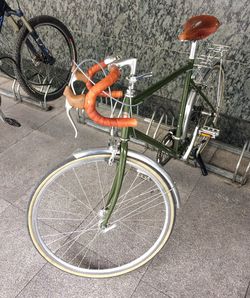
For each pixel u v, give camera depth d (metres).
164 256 1.69
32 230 1.45
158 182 1.40
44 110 2.83
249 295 1.53
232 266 1.65
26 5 2.87
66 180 2.11
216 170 2.17
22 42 2.38
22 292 1.53
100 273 1.57
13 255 1.68
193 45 1.56
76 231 1.75
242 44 2.07
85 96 1.03
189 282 1.58
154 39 2.38
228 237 1.78
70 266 1.57
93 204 1.97
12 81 3.25
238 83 2.22
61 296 1.52
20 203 1.96
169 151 1.77
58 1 2.65
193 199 2.01
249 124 2.37
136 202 1.97
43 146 2.42
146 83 2.64
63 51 2.92
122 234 1.80
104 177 2.14
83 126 2.64
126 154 1.31
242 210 1.94
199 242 1.76
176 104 2.59
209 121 2.05
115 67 1.12
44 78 2.98
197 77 1.87
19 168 2.21
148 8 2.25
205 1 2.03
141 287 1.56
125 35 2.50
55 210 1.93
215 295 1.53
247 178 2.15
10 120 2.54
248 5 1.91
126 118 1.13
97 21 2.56
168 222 1.52
